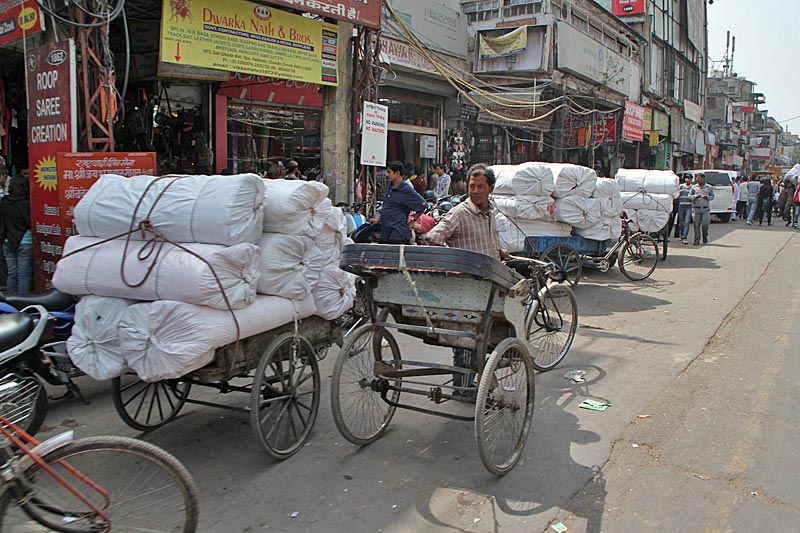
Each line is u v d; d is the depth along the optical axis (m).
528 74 16.61
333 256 4.40
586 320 7.32
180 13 7.05
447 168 15.97
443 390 5.04
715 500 3.29
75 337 3.60
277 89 11.50
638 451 3.87
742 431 4.15
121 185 3.87
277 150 12.30
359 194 10.30
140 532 2.61
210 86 10.71
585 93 18.92
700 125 37.38
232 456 3.85
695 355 5.88
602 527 3.05
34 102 6.50
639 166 28.44
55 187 6.25
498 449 3.70
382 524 3.09
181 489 2.56
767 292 8.91
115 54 9.34
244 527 3.07
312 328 4.32
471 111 16.02
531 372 3.84
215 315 3.38
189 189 3.60
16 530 2.43
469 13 17.41
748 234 17.44
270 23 8.08
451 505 3.26
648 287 9.42
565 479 3.53
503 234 7.70
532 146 19.41
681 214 14.89
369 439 4.00
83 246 3.77
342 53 9.42
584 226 8.79
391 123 14.63
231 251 3.38
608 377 5.29
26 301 4.50
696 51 36.50
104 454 2.50
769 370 5.41
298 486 3.48
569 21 17.97
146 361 3.30
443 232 4.08
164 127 10.41
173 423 4.39
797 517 3.12
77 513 2.49
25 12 6.31
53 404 4.73
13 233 6.97
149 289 3.38
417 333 3.93
